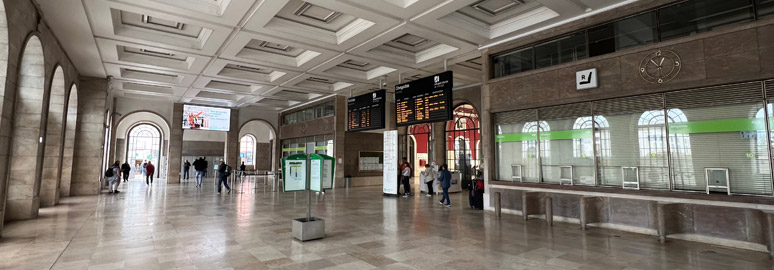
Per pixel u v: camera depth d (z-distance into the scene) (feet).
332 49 31.45
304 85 49.39
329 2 22.33
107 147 53.47
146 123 78.95
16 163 25.03
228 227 22.68
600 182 23.67
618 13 22.53
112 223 23.88
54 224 23.43
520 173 28.30
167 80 46.03
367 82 44.42
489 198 30.04
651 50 21.07
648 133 21.67
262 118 72.13
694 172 19.86
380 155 60.70
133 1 22.18
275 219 25.75
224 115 64.95
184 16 24.40
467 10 25.99
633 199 21.70
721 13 19.03
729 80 18.28
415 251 17.06
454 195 43.96
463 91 49.57
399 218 26.48
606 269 14.26
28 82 25.25
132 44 30.09
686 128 20.20
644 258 15.85
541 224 24.03
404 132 65.10
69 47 30.86
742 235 17.63
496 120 30.27
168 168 61.16
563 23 25.22
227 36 28.40
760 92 17.81
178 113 62.08
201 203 34.63
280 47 34.55
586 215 22.21
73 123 39.60
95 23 25.55
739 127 18.48
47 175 32.27
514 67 28.86
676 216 19.29
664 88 20.44
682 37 19.90
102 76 42.06
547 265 14.82
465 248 17.62
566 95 24.85
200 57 33.96
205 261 15.29
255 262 15.19
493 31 28.32
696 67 19.35
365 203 35.58
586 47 24.29
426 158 70.49
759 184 17.78
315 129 60.44
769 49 17.22
